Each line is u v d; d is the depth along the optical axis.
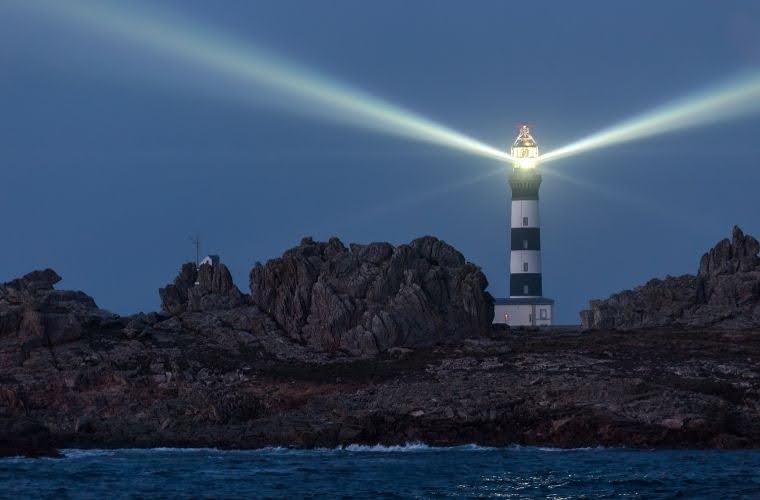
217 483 113.19
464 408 133.38
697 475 116.25
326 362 151.12
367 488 111.12
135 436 134.50
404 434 133.12
